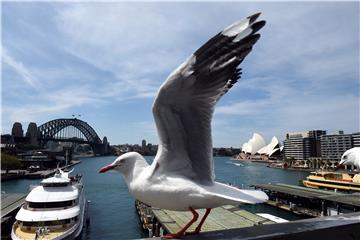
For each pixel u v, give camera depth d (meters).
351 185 37.19
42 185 20.89
